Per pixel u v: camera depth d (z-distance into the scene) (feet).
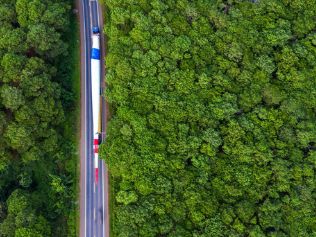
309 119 400.88
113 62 403.34
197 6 428.15
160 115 389.39
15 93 372.58
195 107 392.68
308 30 429.79
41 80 386.52
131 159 375.25
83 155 412.16
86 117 422.82
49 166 403.54
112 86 406.41
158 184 369.50
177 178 374.22
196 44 415.44
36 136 385.70
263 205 371.76
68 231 390.01
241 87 407.64
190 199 367.66
